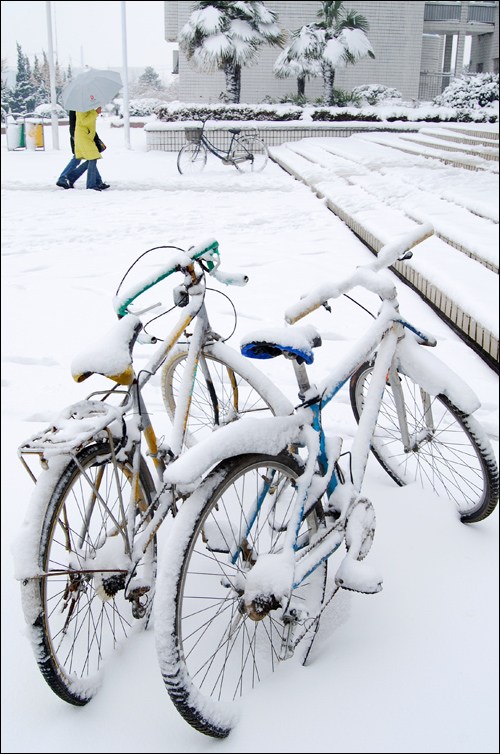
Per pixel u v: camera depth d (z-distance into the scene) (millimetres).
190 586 2145
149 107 30906
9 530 2480
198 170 13797
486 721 1670
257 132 17484
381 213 7250
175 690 1490
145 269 6125
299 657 1859
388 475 2875
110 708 1716
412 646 1921
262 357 1905
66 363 4184
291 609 1778
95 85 10461
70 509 2531
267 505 2273
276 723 1657
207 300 5164
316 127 17875
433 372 2357
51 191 10852
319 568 1975
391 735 1626
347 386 3785
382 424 3291
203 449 1576
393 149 13914
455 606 2086
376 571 1903
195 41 18859
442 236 5938
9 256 6629
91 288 5617
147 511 1789
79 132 10547
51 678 1600
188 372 2111
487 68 31281
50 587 2201
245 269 6016
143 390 3801
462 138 13617
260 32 19109
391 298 2295
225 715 1619
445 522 2510
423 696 1744
